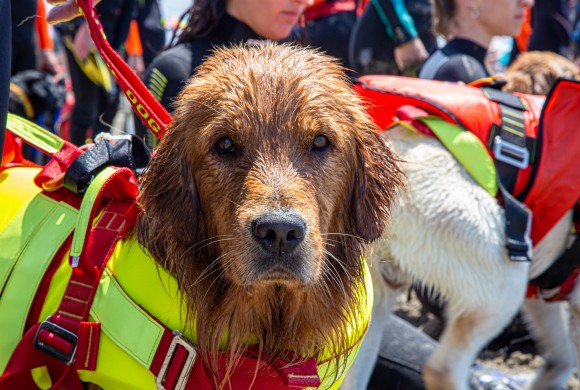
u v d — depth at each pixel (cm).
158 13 536
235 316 192
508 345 425
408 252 296
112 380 183
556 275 328
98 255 188
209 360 189
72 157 209
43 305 189
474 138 299
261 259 177
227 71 191
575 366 370
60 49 696
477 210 293
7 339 188
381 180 206
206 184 188
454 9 406
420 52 482
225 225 185
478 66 393
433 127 300
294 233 175
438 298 328
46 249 194
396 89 307
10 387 187
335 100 194
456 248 292
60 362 184
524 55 394
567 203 304
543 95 371
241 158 185
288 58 196
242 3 314
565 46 592
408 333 359
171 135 192
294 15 318
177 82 304
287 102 187
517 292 302
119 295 183
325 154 191
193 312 187
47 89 507
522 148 302
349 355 207
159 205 189
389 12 477
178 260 186
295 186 180
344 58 518
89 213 180
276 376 194
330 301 200
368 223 204
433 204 292
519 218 294
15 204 210
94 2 234
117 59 217
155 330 181
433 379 303
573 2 719
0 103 201
